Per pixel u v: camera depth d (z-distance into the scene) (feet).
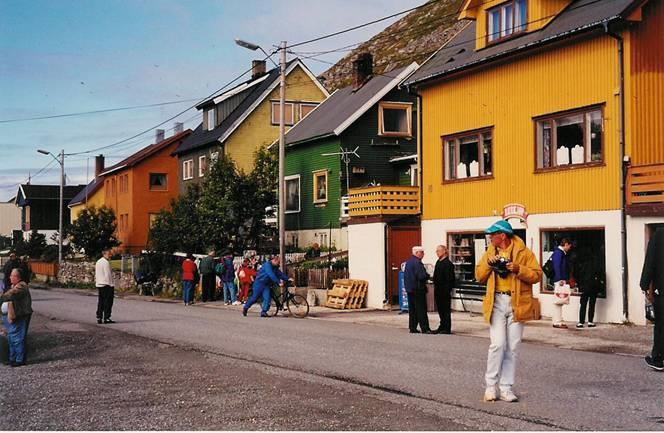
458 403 31.81
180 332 62.95
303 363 44.29
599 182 64.85
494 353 31.60
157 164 206.49
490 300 31.63
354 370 41.27
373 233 86.43
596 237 65.46
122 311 88.69
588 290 60.49
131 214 204.23
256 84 167.63
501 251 31.73
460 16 81.71
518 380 36.60
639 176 61.46
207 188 120.37
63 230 192.95
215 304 101.19
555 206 69.21
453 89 82.28
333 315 79.10
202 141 167.43
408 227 86.53
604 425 27.30
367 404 32.30
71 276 177.47
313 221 125.70
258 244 121.19
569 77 68.18
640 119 63.31
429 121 85.87
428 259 85.56
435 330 61.26
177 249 127.54
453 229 81.76
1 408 34.14
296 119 160.76
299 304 79.36
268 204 121.39
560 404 30.96
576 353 47.01
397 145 123.03
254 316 79.87
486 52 78.38
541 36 70.69
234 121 156.97
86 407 33.68
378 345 52.26
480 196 78.23
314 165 125.80
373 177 121.19
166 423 29.86
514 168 73.97
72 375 43.09
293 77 160.86
